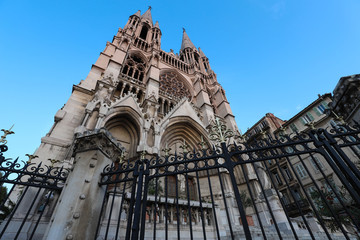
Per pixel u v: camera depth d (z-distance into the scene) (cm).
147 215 897
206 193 2042
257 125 3766
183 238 887
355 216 813
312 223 1180
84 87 2134
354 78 655
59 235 416
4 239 656
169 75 3966
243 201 1858
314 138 480
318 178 2458
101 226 695
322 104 2778
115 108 1916
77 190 494
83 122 1596
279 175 3017
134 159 1786
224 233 982
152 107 2375
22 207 755
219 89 4272
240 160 486
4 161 477
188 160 491
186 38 6353
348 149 1814
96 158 559
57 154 1436
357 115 665
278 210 1312
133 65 3316
